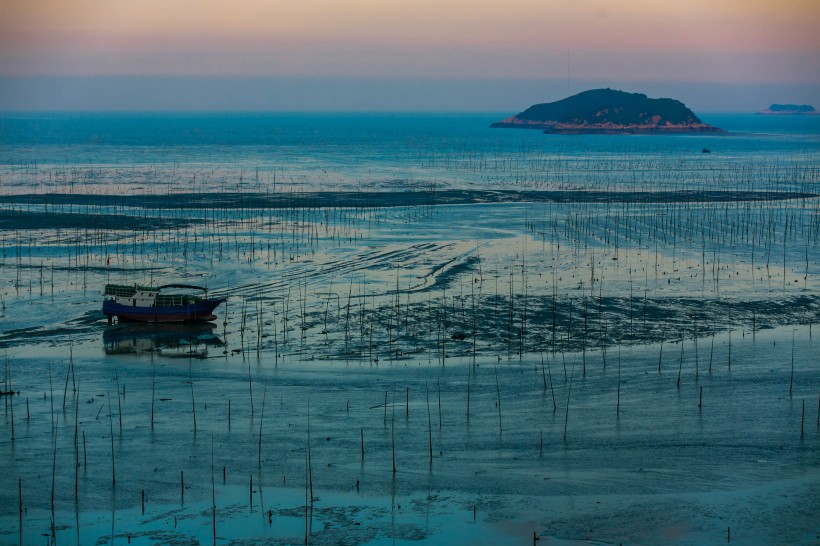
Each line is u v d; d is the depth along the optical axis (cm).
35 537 4859
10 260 12750
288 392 7281
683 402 7000
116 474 5650
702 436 6278
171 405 6962
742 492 5391
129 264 12550
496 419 6631
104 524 5016
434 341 8794
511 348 8562
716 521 5031
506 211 18412
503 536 4878
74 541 4828
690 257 13062
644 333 9106
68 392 7294
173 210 18312
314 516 5109
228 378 7662
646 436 6281
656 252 13438
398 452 6003
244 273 11981
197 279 11625
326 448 6081
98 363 8131
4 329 9231
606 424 6519
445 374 7750
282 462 5853
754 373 7750
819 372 7769
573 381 7544
